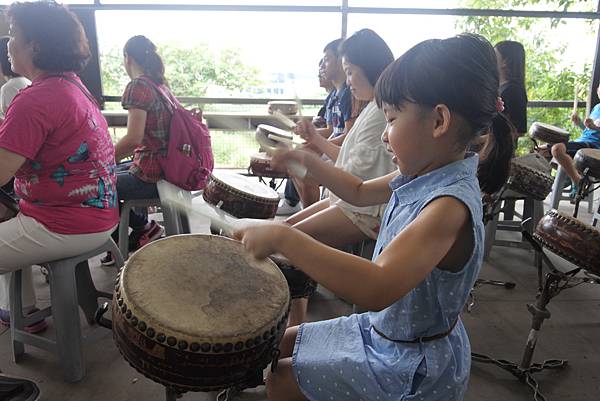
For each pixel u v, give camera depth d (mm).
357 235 1646
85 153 1507
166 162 2129
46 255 1511
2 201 1528
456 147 832
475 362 1791
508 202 2982
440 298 874
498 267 2678
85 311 1910
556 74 4691
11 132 1360
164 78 2232
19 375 1633
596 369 1789
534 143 3588
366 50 1673
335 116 2635
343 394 936
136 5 3826
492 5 4398
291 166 1278
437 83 766
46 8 1453
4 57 2232
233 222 1193
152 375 907
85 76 3982
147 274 1011
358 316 1105
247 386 977
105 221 1627
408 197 895
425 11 4035
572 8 4316
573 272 1593
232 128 3715
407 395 879
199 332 866
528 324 2086
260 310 962
